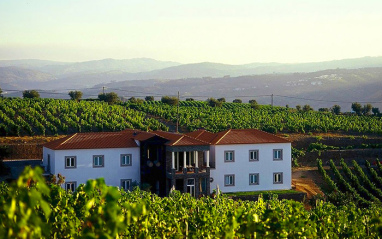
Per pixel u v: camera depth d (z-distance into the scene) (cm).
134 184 4791
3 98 9869
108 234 936
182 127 8656
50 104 9300
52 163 4756
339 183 5584
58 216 1460
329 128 8675
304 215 1864
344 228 1997
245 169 5172
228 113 10094
